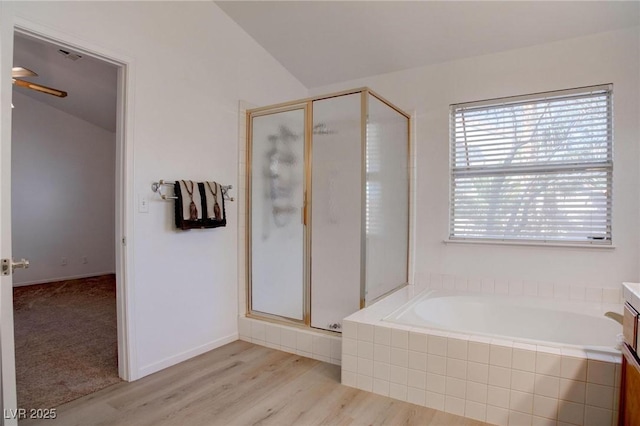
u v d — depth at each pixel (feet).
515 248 9.89
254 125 10.59
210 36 9.53
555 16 8.54
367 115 9.18
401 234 10.96
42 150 18.26
